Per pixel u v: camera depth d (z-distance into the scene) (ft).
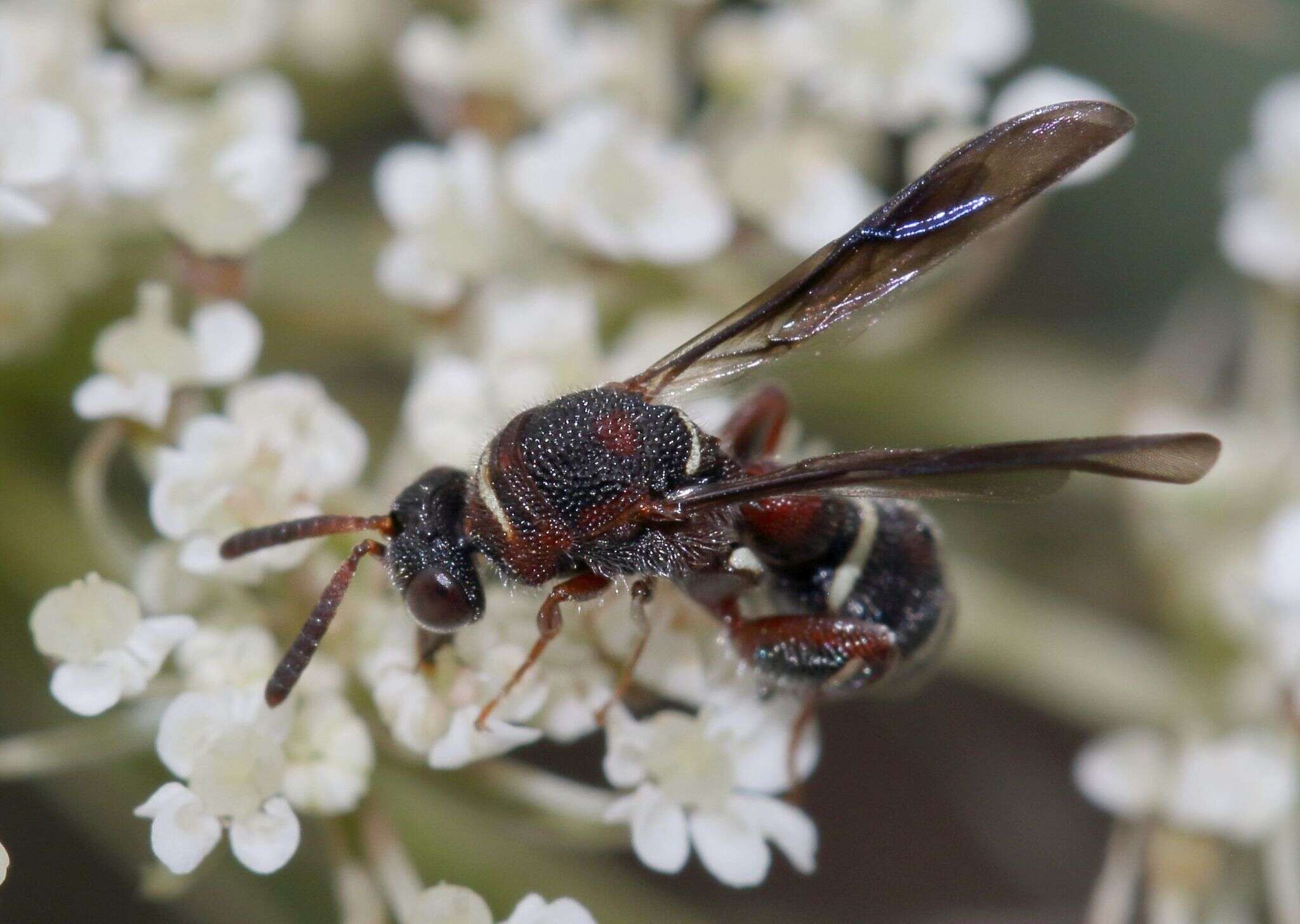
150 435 0.25
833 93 0.28
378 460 0.27
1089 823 0.31
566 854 0.26
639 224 0.27
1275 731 0.27
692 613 0.25
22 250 0.26
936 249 0.25
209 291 0.26
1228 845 0.26
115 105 0.26
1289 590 0.26
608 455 0.24
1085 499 0.29
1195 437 0.23
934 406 0.29
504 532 0.24
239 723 0.24
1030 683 0.28
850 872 0.31
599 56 0.28
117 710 0.26
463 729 0.24
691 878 0.30
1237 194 0.28
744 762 0.25
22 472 0.27
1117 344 0.31
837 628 0.25
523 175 0.27
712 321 0.27
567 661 0.25
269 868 0.24
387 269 0.26
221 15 0.28
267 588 0.25
